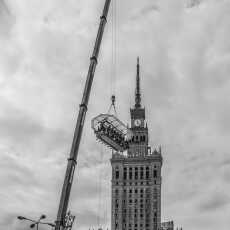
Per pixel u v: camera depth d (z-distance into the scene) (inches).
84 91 4680.1
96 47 4857.3
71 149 4468.5
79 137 4515.3
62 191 4325.8
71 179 4375.0
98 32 4936.0
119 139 5369.1
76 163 4463.6
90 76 4739.2
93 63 4798.2
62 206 4271.7
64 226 4229.8
